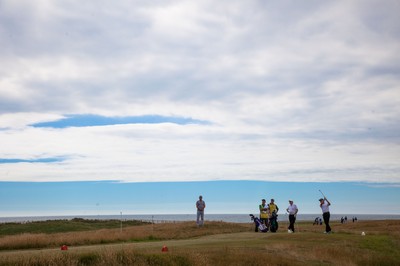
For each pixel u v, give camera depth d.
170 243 27.62
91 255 20.02
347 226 63.22
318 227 55.62
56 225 53.31
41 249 26.00
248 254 22.28
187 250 22.36
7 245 26.75
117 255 20.19
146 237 32.66
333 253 25.73
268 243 26.94
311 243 28.17
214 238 31.30
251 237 31.41
